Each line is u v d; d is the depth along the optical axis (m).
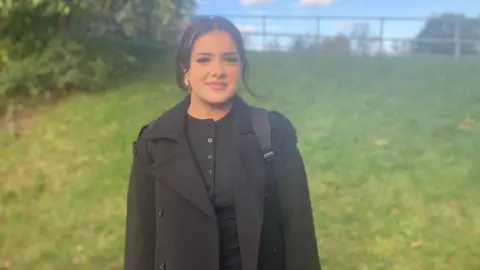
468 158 6.76
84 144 8.23
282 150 1.99
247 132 1.97
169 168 1.94
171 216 1.95
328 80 11.48
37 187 6.84
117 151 7.86
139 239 2.08
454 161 6.70
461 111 8.82
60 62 10.90
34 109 10.22
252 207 1.93
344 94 10.30
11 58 11.21
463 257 4.68
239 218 1.93
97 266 5.00
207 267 1.95
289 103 9.85
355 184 6.30
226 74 1.95
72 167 7.44
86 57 11.43
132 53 13.80
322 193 6.11
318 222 5.47
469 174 6.25
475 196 5.75
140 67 12.83
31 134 8.90
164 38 15.86
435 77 11.23
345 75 11.87
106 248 5.29
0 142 8.62
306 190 2.05
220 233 1.96
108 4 10.80
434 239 4.99
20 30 11.46
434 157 6.86
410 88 10.52
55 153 7.99
